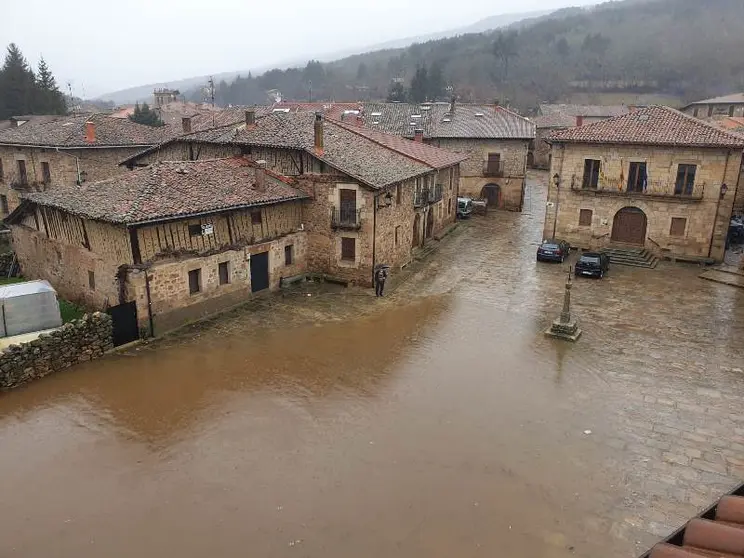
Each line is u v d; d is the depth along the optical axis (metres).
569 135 34.62
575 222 35.72
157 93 113.88
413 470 13.89
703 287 28.91
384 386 18.19
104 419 15.95
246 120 32.19
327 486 13.25
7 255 28.03
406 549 11.41
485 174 50.84
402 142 38.53
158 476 13.53
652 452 14.84
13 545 11.37
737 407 17.17
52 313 20.64
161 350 20.45
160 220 20.50
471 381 18.64
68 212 21.17
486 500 12.89
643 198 33.38
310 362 19.80
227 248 23.89
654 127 33.69
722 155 31.12
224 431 15.45
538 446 15.02
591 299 26.92
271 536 11.70
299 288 27.73
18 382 17.67
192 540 11.57
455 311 25.11
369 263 27.58
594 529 12.08
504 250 36.25
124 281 20.72
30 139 38.16
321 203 27.69
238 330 22.44
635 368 19.72
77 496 12.82
